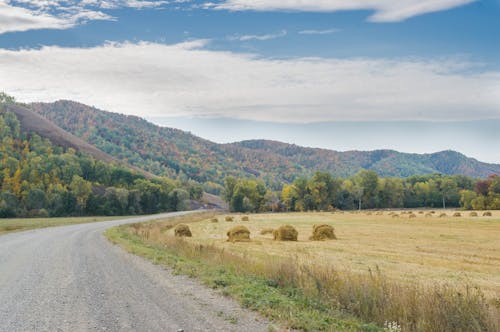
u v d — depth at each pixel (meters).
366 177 137.50
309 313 8.63
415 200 138.38
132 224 50.34
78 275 13.09
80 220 64.31
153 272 13.75
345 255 22.77
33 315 8.38
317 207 131.88
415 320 8.43
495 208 108.62
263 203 138.00
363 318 8.91
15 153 143.50
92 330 7.40
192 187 188.75
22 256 17.91
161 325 7.70
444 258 21.98
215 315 8.48
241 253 22.55
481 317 7.97
